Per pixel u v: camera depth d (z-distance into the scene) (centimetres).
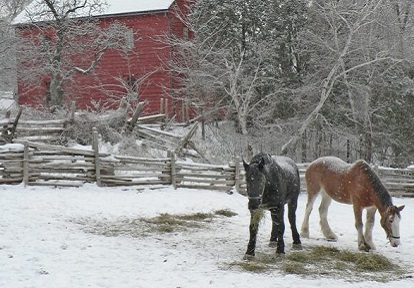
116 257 1010
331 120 3192
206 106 3269
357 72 3127
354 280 918
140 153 2314
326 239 1280
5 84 4069
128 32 3722
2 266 917
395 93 3133
